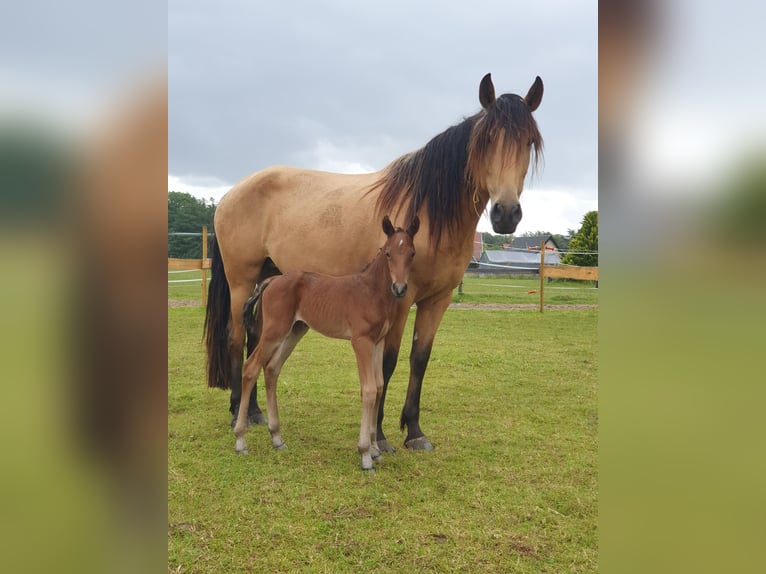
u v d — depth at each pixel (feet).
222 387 14.67
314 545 8.28
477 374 19.72
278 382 18.28
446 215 11.98
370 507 9.55
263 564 7.74
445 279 12.43
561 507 9.64
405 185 12.58
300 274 12.17
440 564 7.81
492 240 83.15
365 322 11.38
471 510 9.50
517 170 10.80
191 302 37.70
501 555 8.08
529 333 28.43
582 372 20.03
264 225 14.62
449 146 11.97
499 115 10.96
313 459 11.76
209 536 8.46
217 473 10.89
